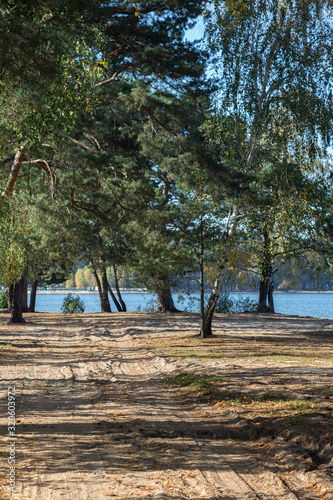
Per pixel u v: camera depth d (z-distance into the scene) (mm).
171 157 18516
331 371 11297
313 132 16875
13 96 8898
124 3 14797
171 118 17281
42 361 15844
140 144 20547
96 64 11500
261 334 22984
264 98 17578
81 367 14695
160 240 20062
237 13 16188
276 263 31328
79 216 22469
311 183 17453
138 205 20531
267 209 18250
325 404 8016
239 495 5148
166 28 16109
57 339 22797
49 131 10961
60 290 138250
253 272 34875
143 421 8312
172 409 9312
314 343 19203
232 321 30109
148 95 16062
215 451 6691
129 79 17219
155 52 15398
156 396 10594
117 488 5324
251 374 11711
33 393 10789
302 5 16750
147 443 7031
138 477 5676
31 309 47438
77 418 8578
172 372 13258
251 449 6750
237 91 17000
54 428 7867
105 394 10758
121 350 18828
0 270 20406
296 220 17359
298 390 9383
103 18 14570
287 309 58562
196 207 18641
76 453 6562
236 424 7820
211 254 20406
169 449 6750
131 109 17391
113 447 6840
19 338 22594
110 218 21047
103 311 42531
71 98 9383
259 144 18656
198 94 16734
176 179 19172
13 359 16062
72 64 9414
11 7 8070
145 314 35781
